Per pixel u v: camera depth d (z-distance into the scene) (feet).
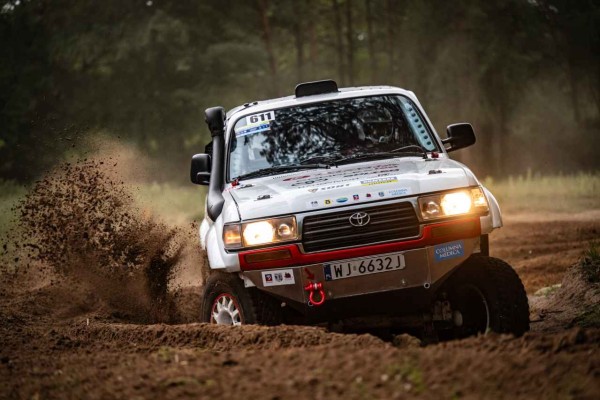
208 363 41.22
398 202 52.21
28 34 344.90
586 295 68.74
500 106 331.36
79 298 78.38
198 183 65.77
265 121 63.31
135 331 54.85
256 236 52.54
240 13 357.41
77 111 332.60
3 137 316.60
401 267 51.88
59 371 43.52
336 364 39.14
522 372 36.40
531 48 337.11
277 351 43.34
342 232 51.90
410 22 342.85
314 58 366.84
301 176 58.03
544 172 314.35
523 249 115.55
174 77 339.16
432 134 62.08
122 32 338.95
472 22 332.60
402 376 36.73
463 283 54.85
